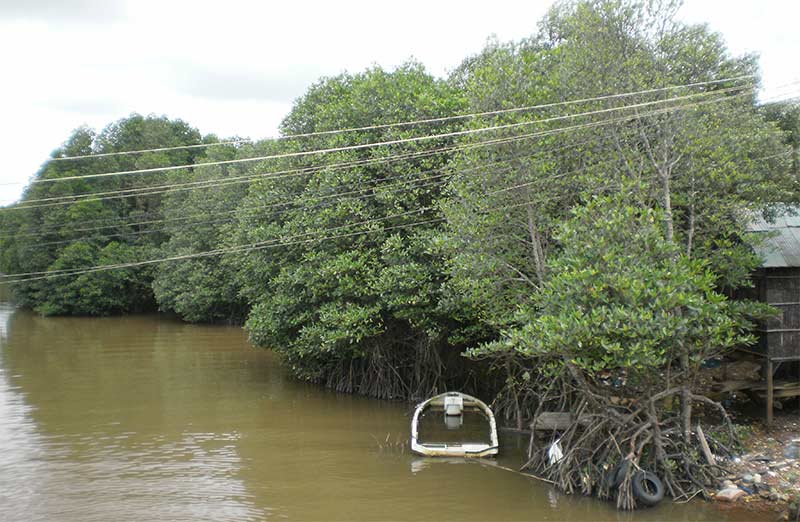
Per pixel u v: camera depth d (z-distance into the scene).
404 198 21.41
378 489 14.77
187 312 46.72
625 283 12.33
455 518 13.12
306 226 22.95
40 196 53.28
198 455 17.44
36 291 57.03
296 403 23.45
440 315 21.06
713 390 16.75
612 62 15.33
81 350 36.00
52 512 13.75
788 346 16.62
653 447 13.95
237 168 42.16
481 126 16.64
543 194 16.12
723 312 14.27
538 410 16.81
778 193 15.66
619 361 12.53
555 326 12.76
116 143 59.75
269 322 24.20
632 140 15.53
